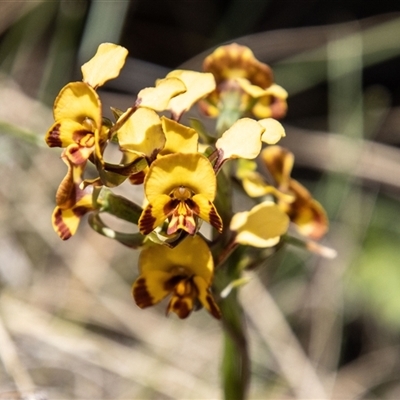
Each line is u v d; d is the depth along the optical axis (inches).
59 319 22.4
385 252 26.3
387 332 26.9
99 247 24.8
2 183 24.5
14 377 19.2
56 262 24.2
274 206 16.2
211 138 16.3
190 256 15.8
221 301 16.6
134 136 15.1
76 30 26.7
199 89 16.2
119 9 25.5
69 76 27.7
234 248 16.1
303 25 33.9
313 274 26.2
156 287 15.9
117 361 20.9
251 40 30.2
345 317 26.5
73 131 15.1
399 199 27.8
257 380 22.9
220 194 16.1
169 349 22.2
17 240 24.0
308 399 21.7
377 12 33.2
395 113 31.4
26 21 26.5
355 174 27.1
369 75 33.1
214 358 22.5
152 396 20.7
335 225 26.7
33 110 25.2
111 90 30.5
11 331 20.6
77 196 15.6
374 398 24.8
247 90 16.8
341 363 26.9
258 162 28.2
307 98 33.6
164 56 33.5
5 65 26.4
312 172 30.4
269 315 23.6
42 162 25.2
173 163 14.9
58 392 20.2
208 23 33.7
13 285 23.0
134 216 15.8
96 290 23.6
